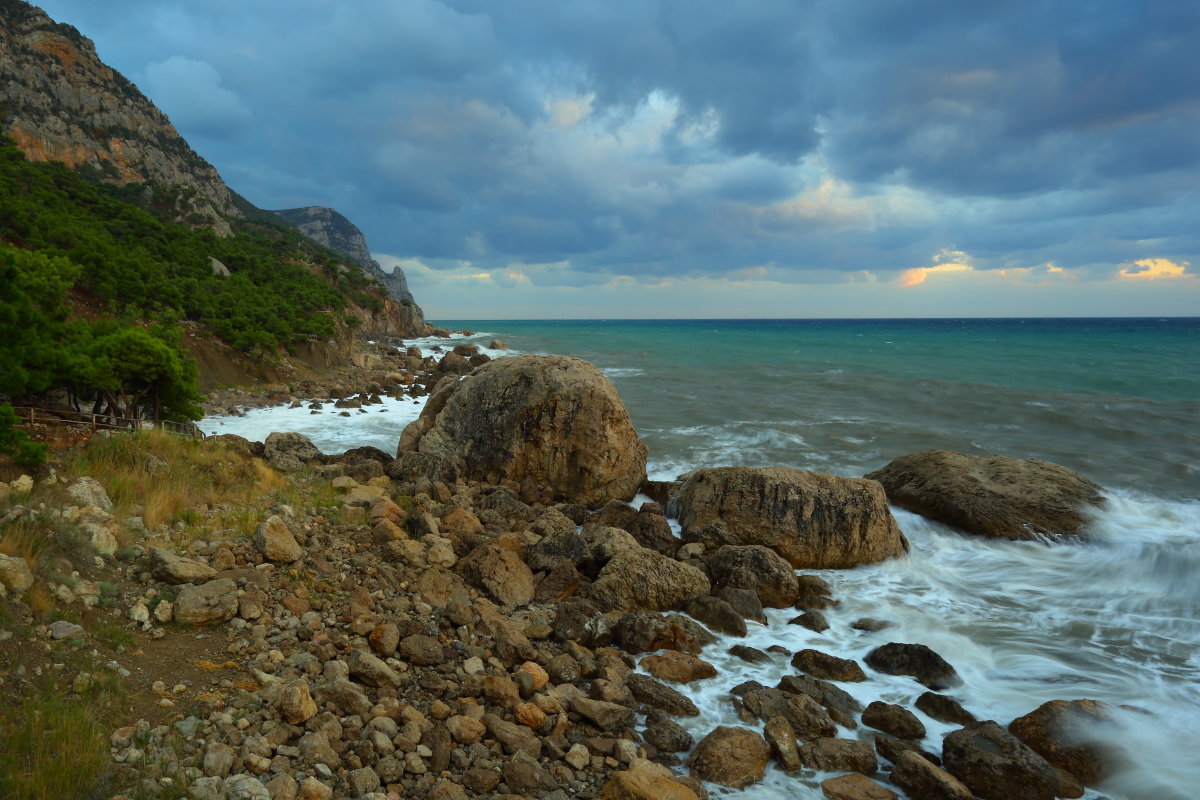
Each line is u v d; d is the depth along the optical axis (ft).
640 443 59.98
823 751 24.27
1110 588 41.34
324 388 134.31
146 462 41.83
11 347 48.39
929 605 39.19
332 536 38.52
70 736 18.10
